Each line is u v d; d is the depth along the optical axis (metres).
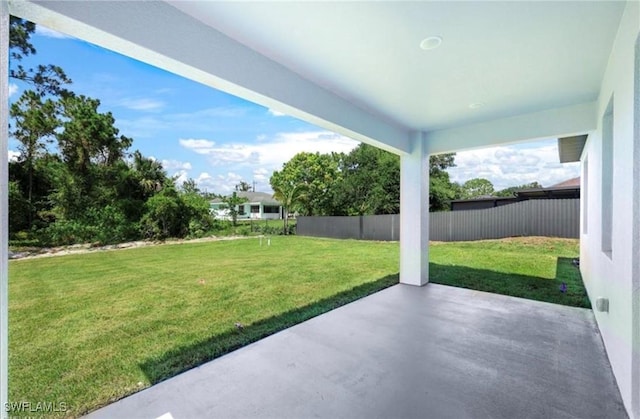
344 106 3.79
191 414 2.02
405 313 3.95
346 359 2.73
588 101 3.82
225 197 17.22
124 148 12.48
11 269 7.06
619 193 2.26
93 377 2.51
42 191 9.95
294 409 2.05
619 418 1.92
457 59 2.77
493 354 2.79
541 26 2.25
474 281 5.63
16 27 8.18
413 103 3.91
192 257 8.73
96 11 1.74
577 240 8.42
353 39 2.45
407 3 2.00
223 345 3.06
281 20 2.21
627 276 2.03
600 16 2.12
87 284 5.68
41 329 3.57
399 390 2.25
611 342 2.55
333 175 18.98
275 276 6.27
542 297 4.62
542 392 2.20
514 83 3.29
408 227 5.49
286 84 2.97
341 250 9.94
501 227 9.72
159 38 2.01
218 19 2.21
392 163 16.08
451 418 1.94
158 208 12.45
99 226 10.98
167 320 3.83
